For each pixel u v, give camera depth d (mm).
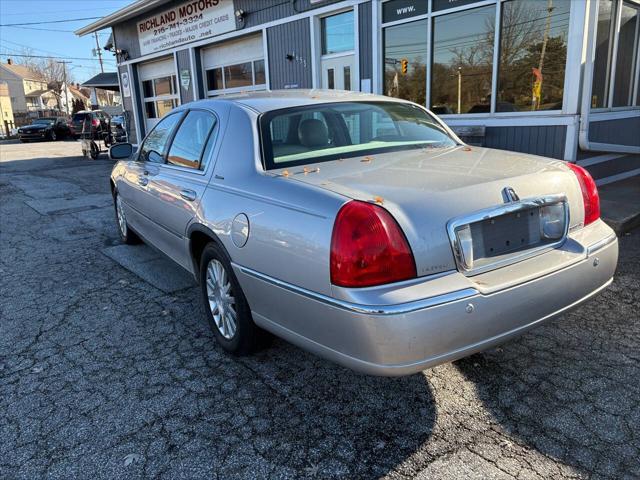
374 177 2516
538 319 2438
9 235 6578
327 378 2922
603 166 7633
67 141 30125
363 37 8609
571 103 6410
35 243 6129
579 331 3371
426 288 2117
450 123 7707
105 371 3068
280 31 10227
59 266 5160
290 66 10211
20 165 15859
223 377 2959
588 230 2803
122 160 5562
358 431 2459
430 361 2129
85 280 4707
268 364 3084
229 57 12219
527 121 6844
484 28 7125
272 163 2906
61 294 4367
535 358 3057
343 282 2133
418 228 2154
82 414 2643
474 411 2582
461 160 2879
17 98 64562
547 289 2418
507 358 3070
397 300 2053
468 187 2350
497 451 2289
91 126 17484
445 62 7664
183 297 4219
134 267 5039
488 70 7215
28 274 4938
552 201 2582
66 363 3180
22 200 9227
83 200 9086
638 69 8211
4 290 4508
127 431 2498
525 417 2520
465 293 2148
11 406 2734
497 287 2236
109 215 7715
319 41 9477
